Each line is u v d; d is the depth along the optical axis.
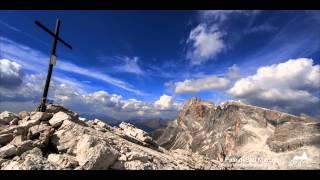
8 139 18.16
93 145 17.53
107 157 16.41
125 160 18.30
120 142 23.52
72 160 16.33
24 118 21.94
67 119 21.06
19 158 15.73
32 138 18.62
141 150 23.62
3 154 15.94
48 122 21.36
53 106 24.33
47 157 17.14
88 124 26.81
